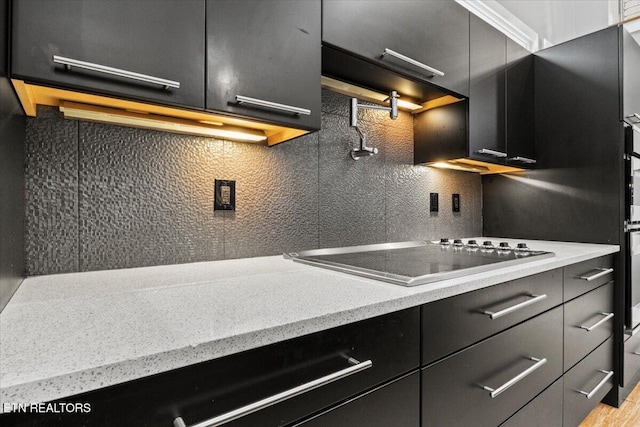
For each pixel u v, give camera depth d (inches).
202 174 46.9
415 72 54.4
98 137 39.6
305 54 41.7
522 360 44.4
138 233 42.2
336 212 61.1
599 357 64.8
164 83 31.2
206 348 20.1
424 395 32.6
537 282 47.2
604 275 66.4
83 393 17.0
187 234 45.7
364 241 64.9
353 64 49.7
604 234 71.7
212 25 34.8
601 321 63.7
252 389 22.3
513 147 74.9
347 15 45.8
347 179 62.7
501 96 71.7
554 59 79.0
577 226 75.4
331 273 40.0
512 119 74.7
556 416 52.3
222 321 23.2
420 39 55.1
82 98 33.7
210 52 34.6
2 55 24.6
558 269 51.8
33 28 26.1
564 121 77.5
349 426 27.0
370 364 27.8
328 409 25.9
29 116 35.4
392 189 70.2
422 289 32.4
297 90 40.9
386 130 69.4
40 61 26.3
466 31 63.4
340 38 45.0
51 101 34.7
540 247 67.8
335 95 61.3
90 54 28.2
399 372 30.5
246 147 50.9
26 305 26.5
